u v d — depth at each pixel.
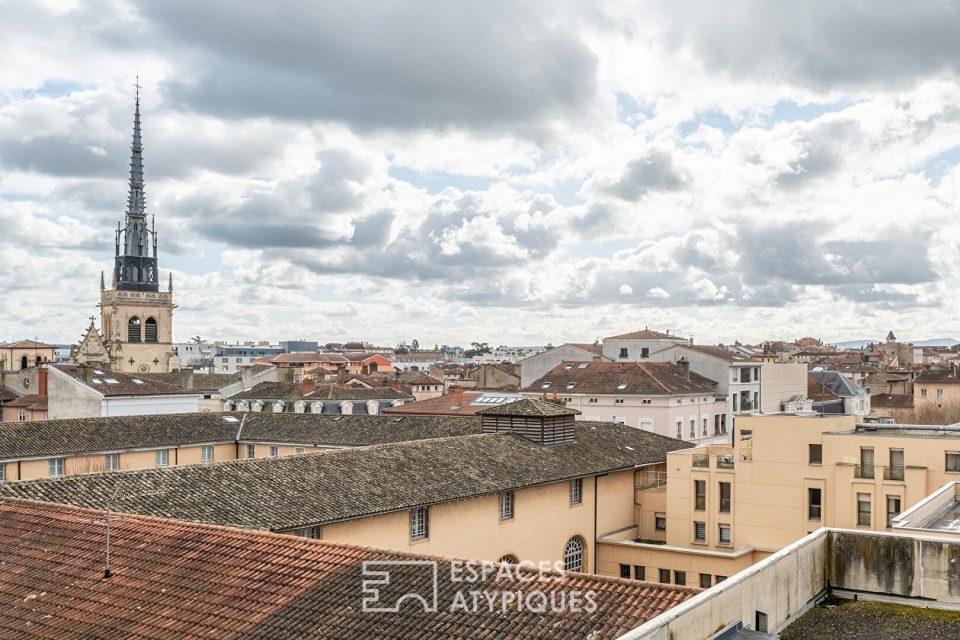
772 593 18.20
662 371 91.00
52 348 146.12
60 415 80.19
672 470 51.62
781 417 48.16
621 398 85.81
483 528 41.84
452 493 39.62
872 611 19.64
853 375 147.50
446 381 156.62
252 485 35.19
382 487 38.19
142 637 19.78
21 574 23.84
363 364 193.00
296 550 23.48
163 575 22.77
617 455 52.69
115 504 31.27
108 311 156.50
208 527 25.59
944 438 43.41
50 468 54.22
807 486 47.12
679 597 19.48
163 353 159.75
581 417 87.75
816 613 19.58
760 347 170.50
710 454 51.97
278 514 32.94
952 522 26.27
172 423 64.06
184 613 20.67
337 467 39.12
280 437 63.91
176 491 33.28
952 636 18.05
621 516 52.56
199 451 63.41
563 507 47.25
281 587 21.45
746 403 99.62
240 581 21.94
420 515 39.00
